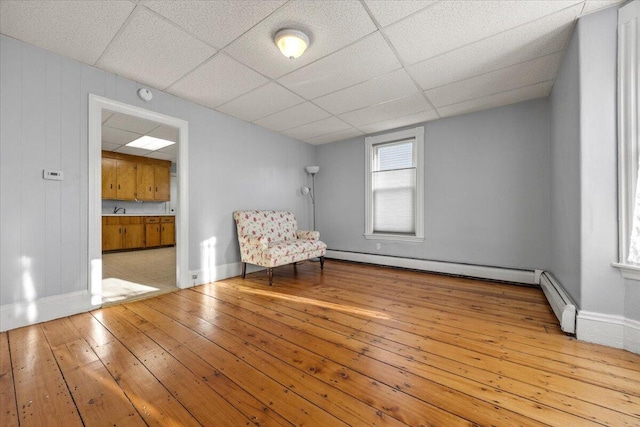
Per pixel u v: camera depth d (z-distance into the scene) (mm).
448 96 2963
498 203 3238
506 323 2027
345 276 3557
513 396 1221
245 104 3176
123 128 4055
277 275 3641
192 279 3094
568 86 2047
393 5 1668
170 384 1324
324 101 3094
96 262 2365
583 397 1207
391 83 2670
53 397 1229
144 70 2412
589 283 1729
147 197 6551
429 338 1800
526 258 3072
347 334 1868
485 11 1716
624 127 1600
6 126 1936
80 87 2275
